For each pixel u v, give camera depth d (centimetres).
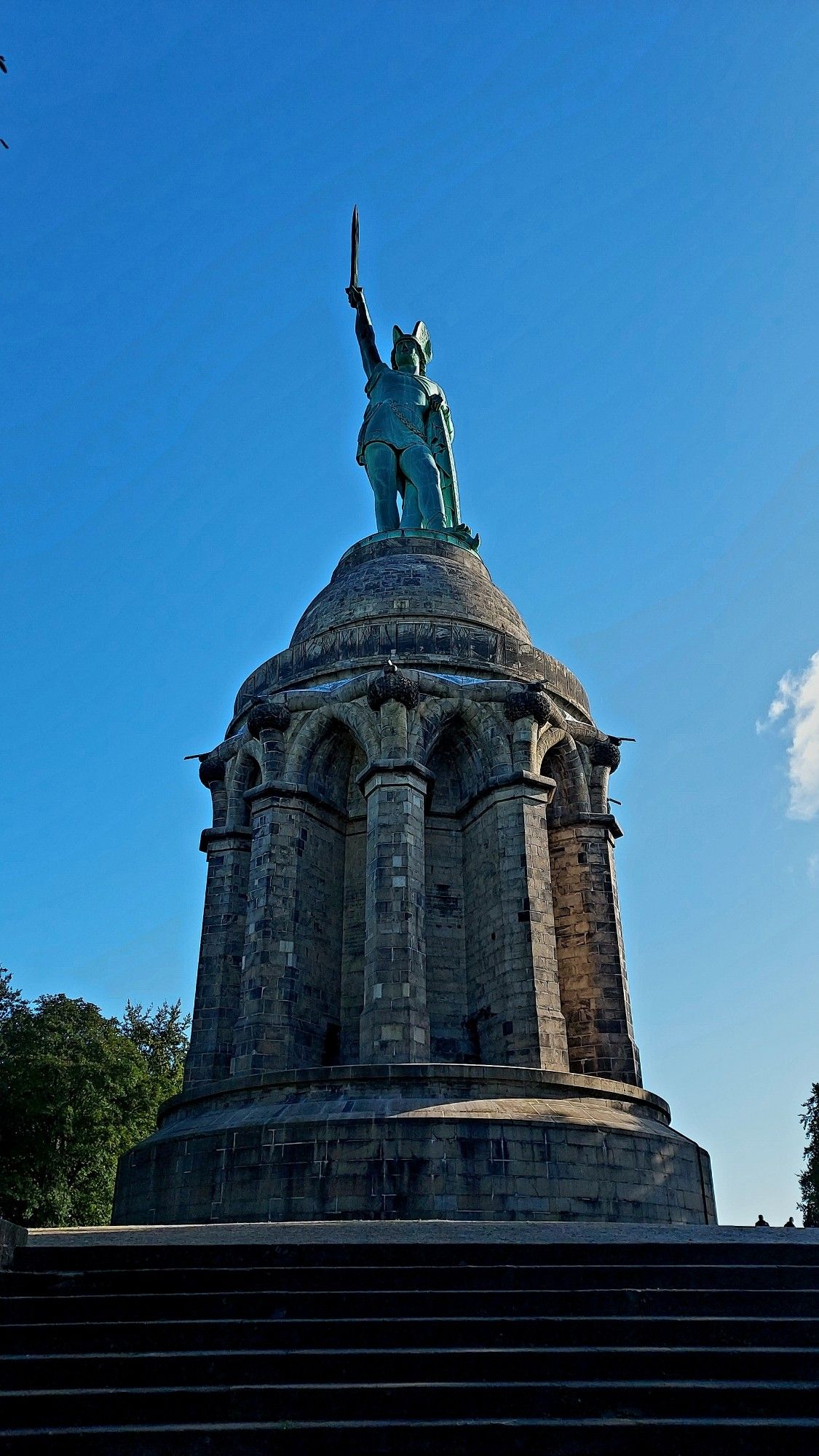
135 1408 1072
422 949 3025
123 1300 1320
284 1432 1017
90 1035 5803
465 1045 3189
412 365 5084
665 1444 1021
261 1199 2456
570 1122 2570
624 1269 1437
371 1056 2820
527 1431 1028
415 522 4653
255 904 3262
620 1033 3309
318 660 3797
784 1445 1019
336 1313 1315
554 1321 1257
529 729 3406
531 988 2983
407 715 3362
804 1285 1434
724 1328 1254
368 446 4838
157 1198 2698
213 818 3894
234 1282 1414
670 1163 2733
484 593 4147
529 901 3114
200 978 3547
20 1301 1317
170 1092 6103
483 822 3400
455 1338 1240
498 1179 2417
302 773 3494
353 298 5362
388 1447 1013
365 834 3538
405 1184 2389
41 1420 1057
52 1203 5222
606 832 3659
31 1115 5269
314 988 3256
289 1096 2727
